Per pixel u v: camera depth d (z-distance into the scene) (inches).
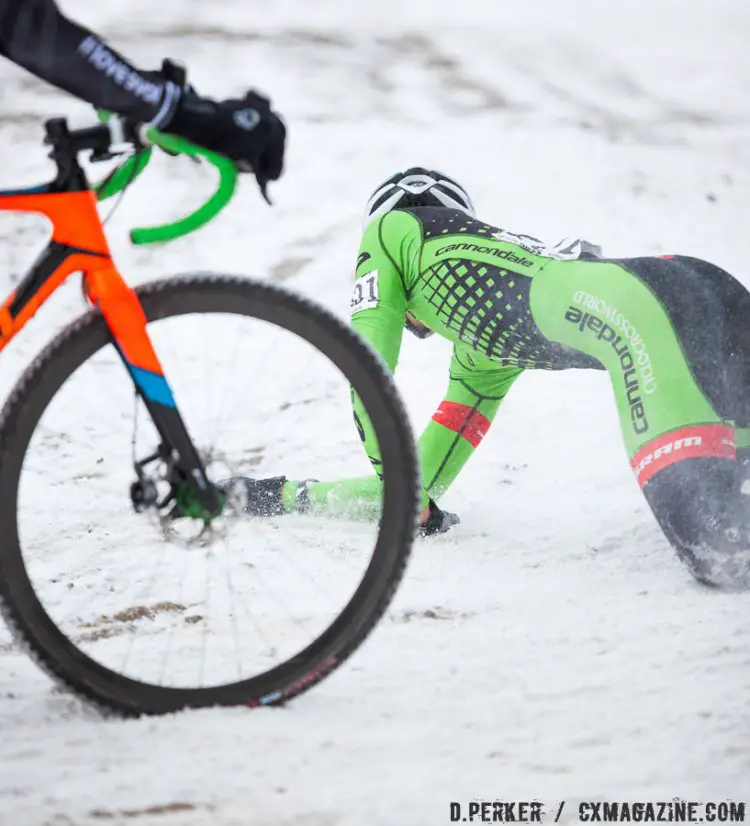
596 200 1190.3
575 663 358.0
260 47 1691.7
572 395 767.7
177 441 321.4
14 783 282.5
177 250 1027.3
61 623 424.8
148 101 293.4
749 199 1211.2
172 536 329.1
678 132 1443.2
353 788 278.7
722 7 2250.2
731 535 421.7
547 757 294.2
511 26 2001.7
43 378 314.0
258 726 315.0
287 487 555.5
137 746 303.0
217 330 874.1
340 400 762.8
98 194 331.6
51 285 314.3
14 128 1264.8
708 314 440.1
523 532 534.0
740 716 314.3
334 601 439.8
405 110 1449.3
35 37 281.7
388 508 330.0
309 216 1105.4
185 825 262.4
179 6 1969.7
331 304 941.8
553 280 476.1
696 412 433.4
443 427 561.6
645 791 277.6
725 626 386.3
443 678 349.7
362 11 2021.4
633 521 539.8
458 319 508.4
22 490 615.5
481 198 1184.8
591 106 1544.0
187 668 366.0
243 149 303.1
